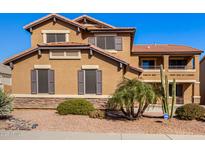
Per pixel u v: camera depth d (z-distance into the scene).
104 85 16.69
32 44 20.77
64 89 16.73
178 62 26.95
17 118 12.52
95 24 22.16
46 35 20.77
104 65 16.80
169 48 26.89
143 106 13.29
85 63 16.83
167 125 11.41
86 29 20.58
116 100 12.52
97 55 16.88
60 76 16.81
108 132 10.05
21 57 16.80
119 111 15.27
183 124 11.66
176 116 13.73
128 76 17.58
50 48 16.66
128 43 20.75
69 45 16.64
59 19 20.66
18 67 16.88
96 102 16.47
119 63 16.70
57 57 16.81
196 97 25.27
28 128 10.34
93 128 10.68
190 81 24.83
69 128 10.59
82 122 11.74
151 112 16.47
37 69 16.80
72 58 16.83
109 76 16.73
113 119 12.66
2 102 12.27
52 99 16.59
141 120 12.56
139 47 27.97
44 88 16.72
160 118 13.34
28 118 12.59
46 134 9.47
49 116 13.23
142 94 12.10
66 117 12.87
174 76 25.00
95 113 13.01
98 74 16.70
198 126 11.28
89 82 16.73
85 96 16.55
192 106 13.00
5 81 32.00
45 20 20.62
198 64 25.28
